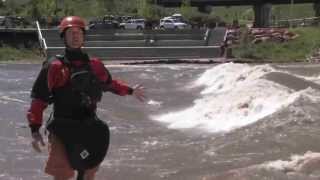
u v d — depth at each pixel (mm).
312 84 22156
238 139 14031
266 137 13789
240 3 102125
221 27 74125
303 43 60406
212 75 31375
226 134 15156
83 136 5938
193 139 15383
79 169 5977
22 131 17375
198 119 19266
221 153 12914
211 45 63719
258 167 10852
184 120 19375
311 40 60750
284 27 74250
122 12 98938
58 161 5945
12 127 18109
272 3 101000
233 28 66062
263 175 10242
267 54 58719
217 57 58844
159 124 18859
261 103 18391
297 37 61750
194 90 28234
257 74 24719
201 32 65750
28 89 30781
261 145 13133
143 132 17172
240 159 12062
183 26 78062
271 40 61594
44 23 75562
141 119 20047
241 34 62719
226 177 10445
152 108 22453
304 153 12117
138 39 65562
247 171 10609
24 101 25266
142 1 96312
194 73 37844
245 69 28062
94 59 6105
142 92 6363
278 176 10141
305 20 81500
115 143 15258
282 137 13578
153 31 66000
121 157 13297
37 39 65688
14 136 16531
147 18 87188
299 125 14695
